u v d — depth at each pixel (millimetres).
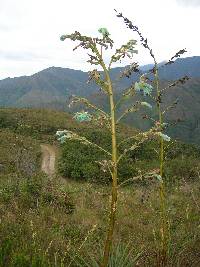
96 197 16500
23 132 74500
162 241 6160
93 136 49875
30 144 58406
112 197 4613
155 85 6027
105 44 4422
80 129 79188
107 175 30344
